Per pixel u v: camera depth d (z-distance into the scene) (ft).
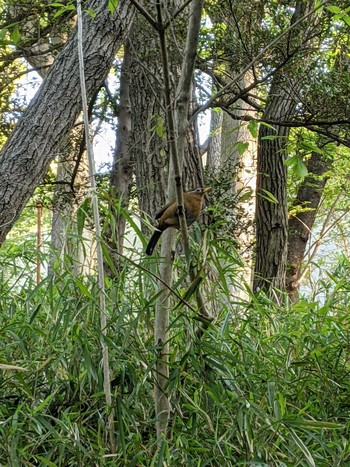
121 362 12.92
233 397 12.80
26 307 14.12
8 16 23.07
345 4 23.08
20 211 18.86
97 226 12.25
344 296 16.72
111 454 11.78
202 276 12.08
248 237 33.73
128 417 11.96
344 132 27.68
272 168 30.91
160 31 11.02
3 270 15.56
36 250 15.12
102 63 19.83
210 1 25.91
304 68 25.20
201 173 23.22
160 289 12.59
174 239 12.35
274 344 15.07
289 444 12.30
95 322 13.34
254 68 25.48
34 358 13.47
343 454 12.14
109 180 31.24
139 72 22.81
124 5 19.92
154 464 11.52
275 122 26.37
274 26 25.46
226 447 11.91
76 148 30.71
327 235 57.26
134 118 23.26
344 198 56.39
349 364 15.11
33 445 11.74
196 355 12.97
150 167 22.45
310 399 14.24
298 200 41.88
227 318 13.44
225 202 27.25
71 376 13.01
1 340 13.73
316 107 25.45
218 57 26.09
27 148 18.86
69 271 13.23
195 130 23.31
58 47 27.20
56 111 19.21
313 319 15.93
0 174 18.71
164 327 12.58
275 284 30.91
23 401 12.87
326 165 37.93
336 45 25.08
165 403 12.42
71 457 12.09
